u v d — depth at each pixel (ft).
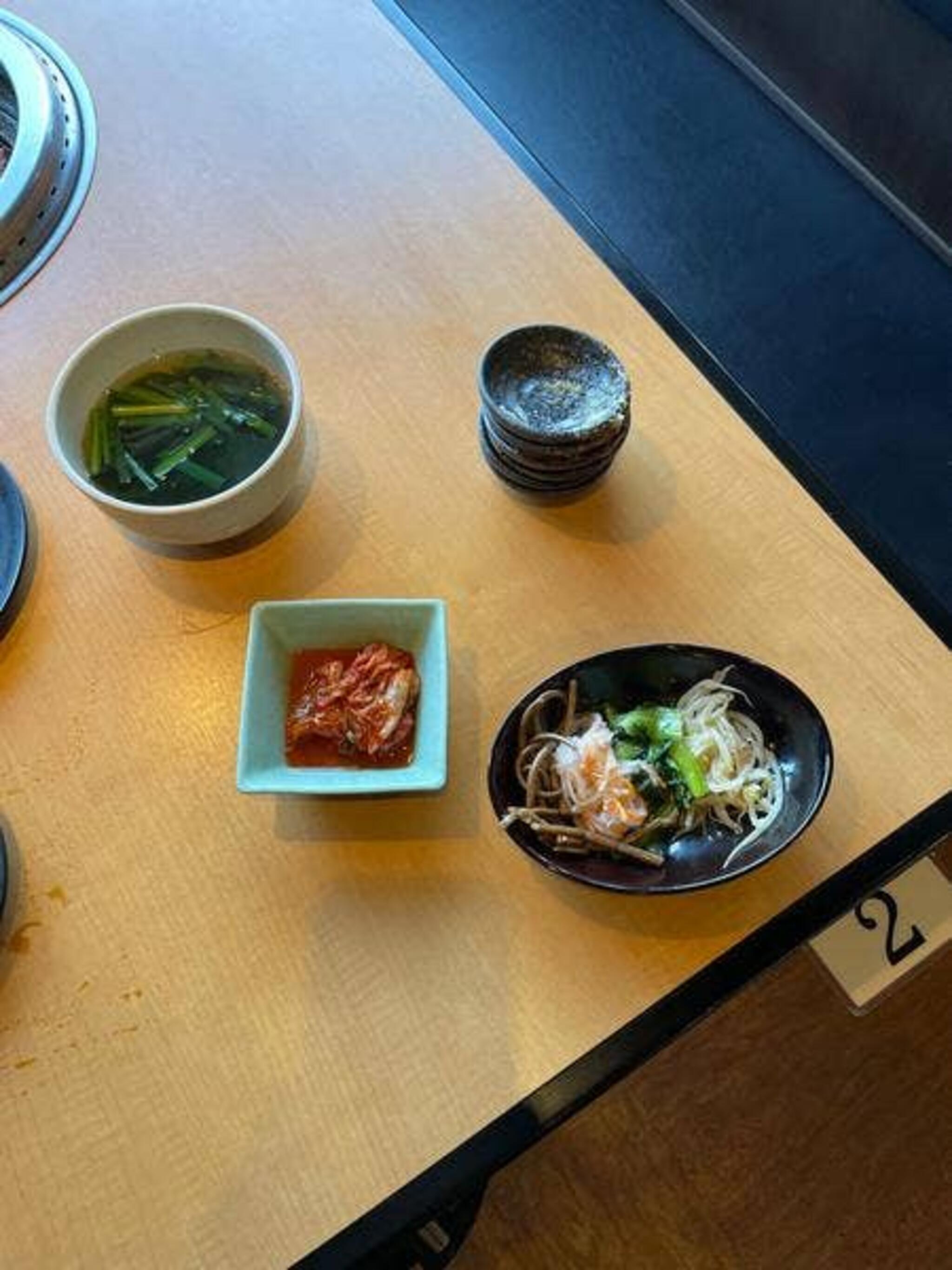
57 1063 1.43
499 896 1.49
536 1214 2.51
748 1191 2.51
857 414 3.34
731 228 3.64
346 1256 1.32
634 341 1.89
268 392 1.79
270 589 1.73
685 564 1.71
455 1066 1.40
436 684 1.52
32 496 1.81
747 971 1.44
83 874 1.53
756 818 1.52
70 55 2.26
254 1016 1.44
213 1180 1.36
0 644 1.70
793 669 1.62
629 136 3.83
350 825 1.54
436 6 4.11
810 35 3.52
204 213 2.05
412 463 1.81
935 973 2.68
